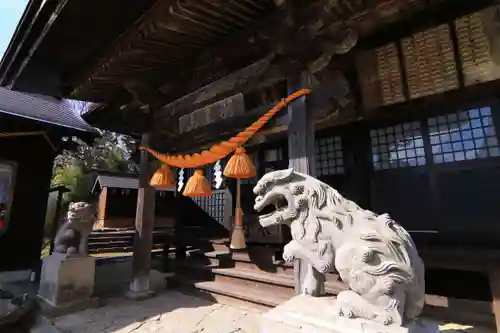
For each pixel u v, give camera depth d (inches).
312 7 99.4
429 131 164.1
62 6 107.3
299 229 79.6
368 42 148.1
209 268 201.0
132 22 119.1
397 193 172.2
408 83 142.2
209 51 134.6
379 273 64.9
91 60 148.8
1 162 269.7
